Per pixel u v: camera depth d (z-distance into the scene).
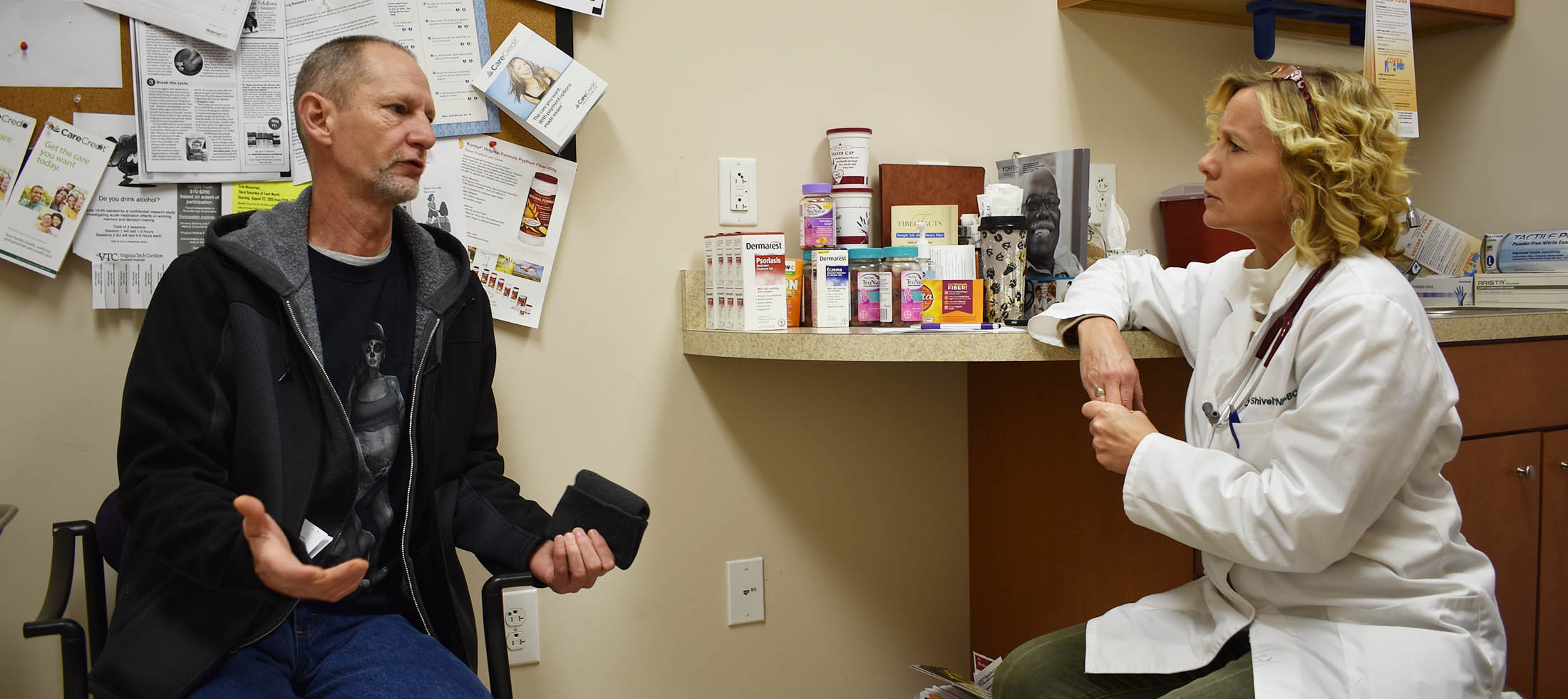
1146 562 1.62
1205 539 1.16
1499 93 2.24
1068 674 1.34
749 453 1.88
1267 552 1.11
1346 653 1.12
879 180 1.91
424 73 1.59
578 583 1.28
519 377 1.70
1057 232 1.78
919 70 1.94
